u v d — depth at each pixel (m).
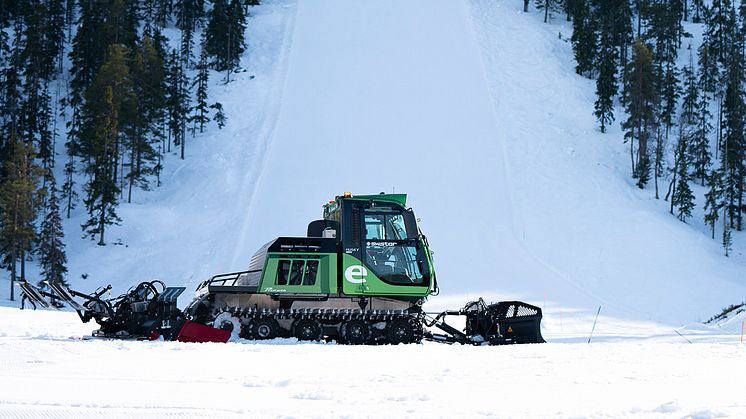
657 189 83.62
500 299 50.09
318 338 19.36
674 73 107.81
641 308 51.88
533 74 104.69
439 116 89.31
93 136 78.31
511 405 8.42
